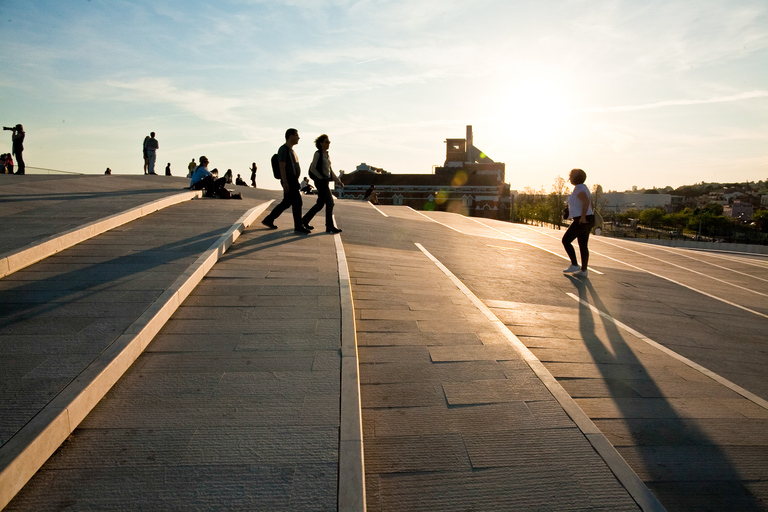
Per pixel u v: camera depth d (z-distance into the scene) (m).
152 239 7.54
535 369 4.36
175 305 4.89
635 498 2.77
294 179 9.53
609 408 4.24
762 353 6.85
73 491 2.44
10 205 9.48
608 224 110.75
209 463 2.67
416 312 5.94
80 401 2.98
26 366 3.34
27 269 5.66
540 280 9.95
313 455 2.76
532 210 104.94
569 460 3.09
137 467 2.62
